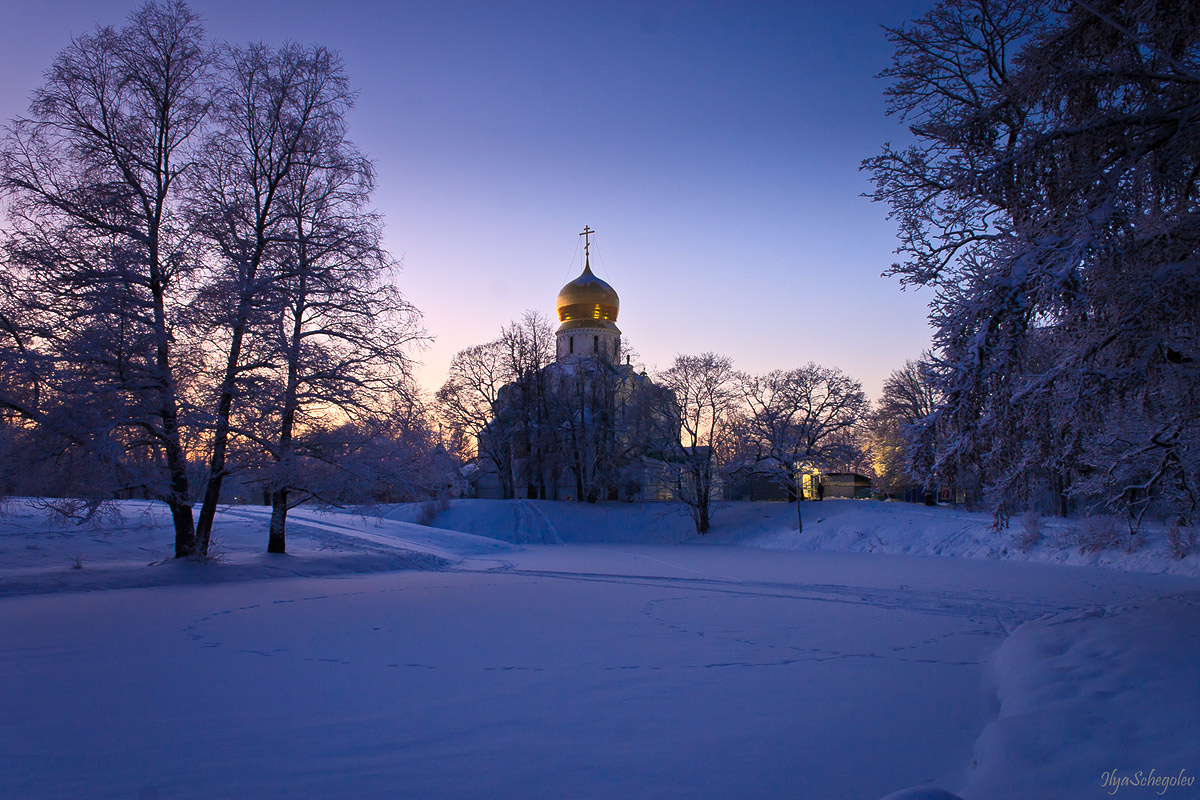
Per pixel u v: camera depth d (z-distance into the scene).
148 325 19.25
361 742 6.66
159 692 8.55
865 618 14.95
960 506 50.38
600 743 6.63
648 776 5.77
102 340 18.23
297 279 22.00
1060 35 11.02
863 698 8.30
